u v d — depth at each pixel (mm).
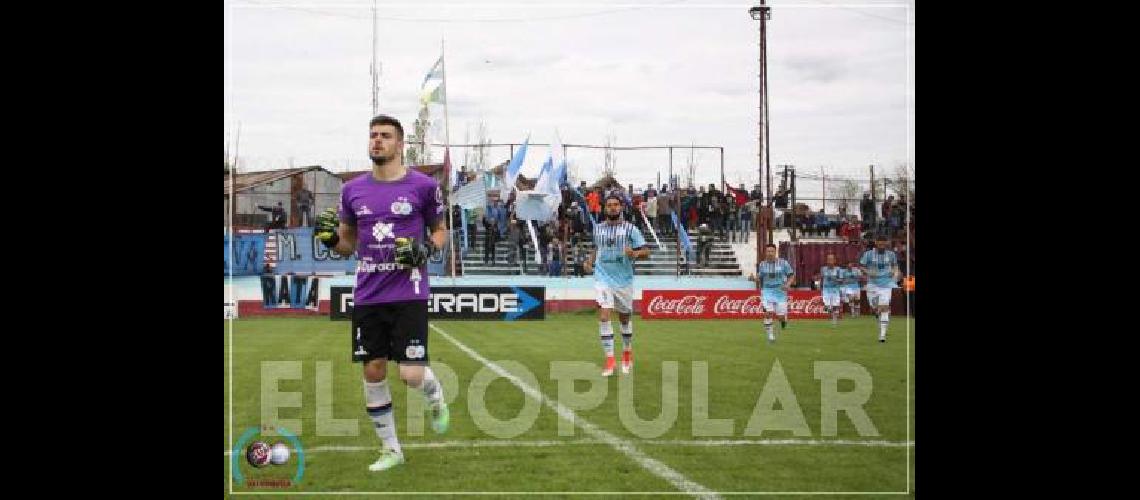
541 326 18750
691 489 5328
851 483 5477
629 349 10578
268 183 26297
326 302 22422
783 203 30453
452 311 20750
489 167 29375
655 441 6617
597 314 23547
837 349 14000
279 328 17953
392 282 5781
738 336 16578
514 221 27594
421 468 5820
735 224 30250
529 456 6141
